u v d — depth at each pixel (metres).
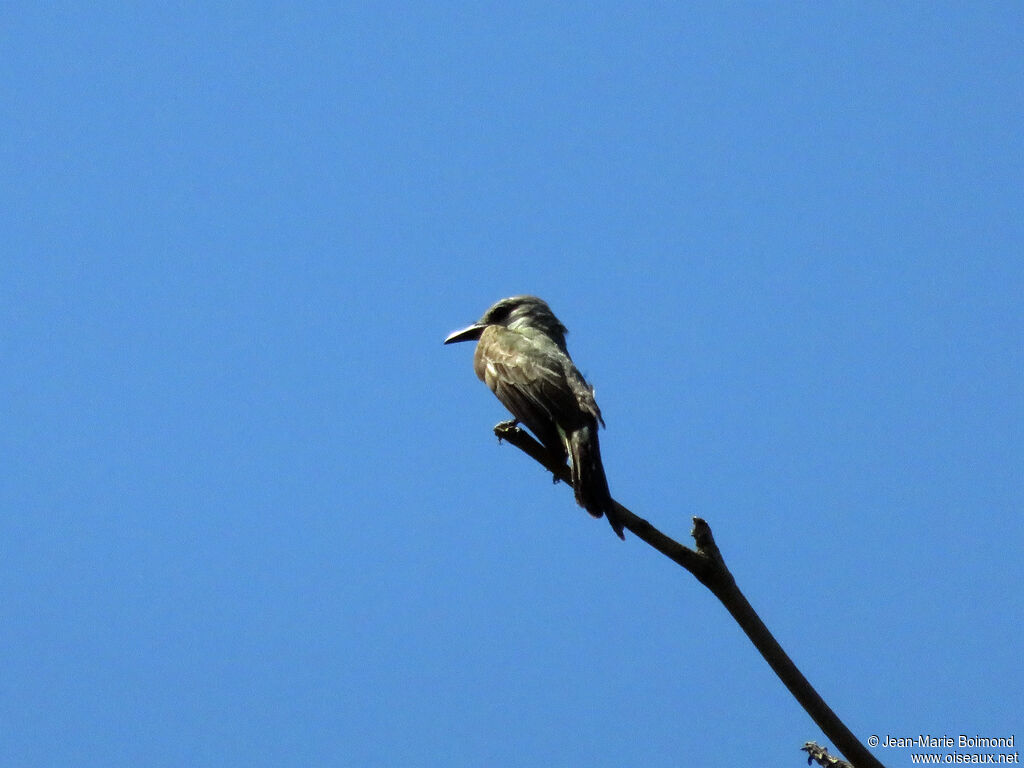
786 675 6.89
